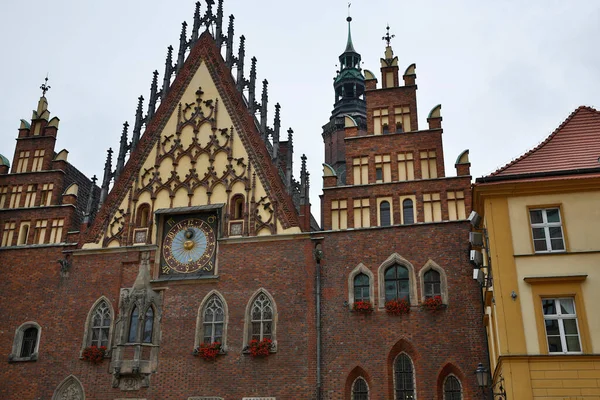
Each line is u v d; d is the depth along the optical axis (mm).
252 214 38031
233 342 35219
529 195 27312
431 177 36594
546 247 26594
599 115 31297
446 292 33719
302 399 33156
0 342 38031
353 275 35156
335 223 36562
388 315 33938
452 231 34875
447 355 32562
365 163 37750
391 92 39281
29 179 42344
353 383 33312
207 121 41188
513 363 24406
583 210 26609
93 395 35656
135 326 36469
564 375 23906
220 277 36812
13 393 36656
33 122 44469
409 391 32594
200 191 39500
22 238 40750
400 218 35875
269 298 35688
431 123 37812
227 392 34250
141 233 39250
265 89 41438
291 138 39969
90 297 38062
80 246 39562
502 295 25812
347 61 67312
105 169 41469
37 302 38594
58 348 37188
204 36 43531
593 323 24766
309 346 34062
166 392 34938
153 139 41500
